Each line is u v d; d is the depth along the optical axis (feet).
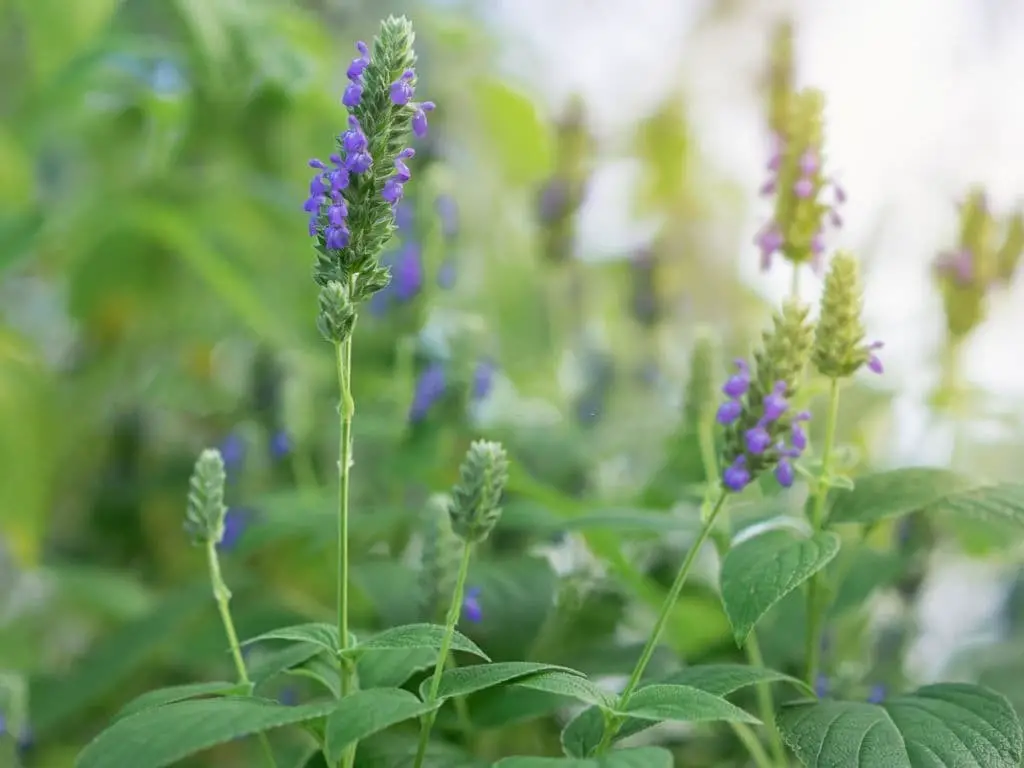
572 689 2.44
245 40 4.25
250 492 3.87
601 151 5.61
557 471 3.87
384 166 2.42
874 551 3.16
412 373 3.91
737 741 3.18
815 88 2.85
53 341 5.20
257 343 4.43
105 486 4.62
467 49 5.17
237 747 3.58
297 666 2.68
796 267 2.86
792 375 2.46
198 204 4.33
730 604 2.57
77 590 4.03
